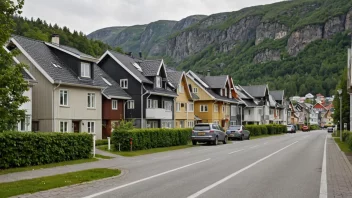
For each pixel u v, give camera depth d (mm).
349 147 29141
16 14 15570
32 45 36406
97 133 39656
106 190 11508
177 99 57562
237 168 17281
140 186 12250
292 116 141750
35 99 34344
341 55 198750
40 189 11484
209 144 38344
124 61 49781
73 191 11359
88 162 20516
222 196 10539
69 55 37812
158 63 51625
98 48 98500
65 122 35438
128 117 47969
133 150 28469
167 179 13844
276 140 47969
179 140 36531
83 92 37844
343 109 64062
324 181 13359
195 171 16219
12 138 17297
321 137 58688
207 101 67125
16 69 14961
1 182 12984
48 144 19484
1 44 14648
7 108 15078
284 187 12055
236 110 80000
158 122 52156
